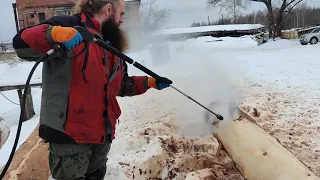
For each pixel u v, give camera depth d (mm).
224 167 3617
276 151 2869
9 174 3402
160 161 3707
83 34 2059
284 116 5238
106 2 2385
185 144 4164
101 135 2363
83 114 2260
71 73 2193
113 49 2264
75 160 2342
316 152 3973
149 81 2908
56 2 28250
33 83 8258
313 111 5406
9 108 9578
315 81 7734
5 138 4164
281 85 7473
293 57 13773
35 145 3912
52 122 2242
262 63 12000
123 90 2855
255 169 2939
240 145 3174
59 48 1976
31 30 2006
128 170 3592
